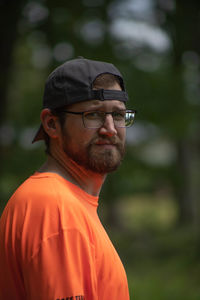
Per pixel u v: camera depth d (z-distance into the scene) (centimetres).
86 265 162
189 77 1265
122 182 1382
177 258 1275
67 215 166
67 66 192
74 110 188
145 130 1299
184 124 1238
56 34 1175
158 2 1186
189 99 1249
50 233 161
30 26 1173
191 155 1916
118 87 193
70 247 160
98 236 176
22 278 170
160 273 1149
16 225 170
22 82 1588
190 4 1162
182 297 928
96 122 188
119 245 1736
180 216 2228
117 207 2361
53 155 201
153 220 2509
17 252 168
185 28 1178
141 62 1240
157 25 1215
